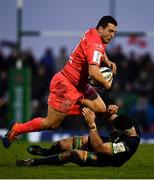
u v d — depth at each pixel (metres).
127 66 65.69
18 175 26.61
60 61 65.81
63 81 30.23
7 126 57.09
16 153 36.84
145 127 62.47
